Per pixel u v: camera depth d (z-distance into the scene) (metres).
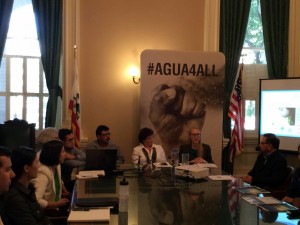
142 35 5.31
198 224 2.00
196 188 2.92
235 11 5.34
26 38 5.16
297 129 4.99
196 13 5.39
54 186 3.11
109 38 5.24
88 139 5.21
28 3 5.14
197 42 5.40
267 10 5.44
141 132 4.21
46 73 4.99
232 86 5.35
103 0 5.21
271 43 5.44
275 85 5.19
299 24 5.45
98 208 2.30
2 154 1.93
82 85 5.19
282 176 4.12
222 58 5.07
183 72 5.02
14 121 4.24
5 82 5.12
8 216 2.21
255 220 2.08
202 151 4.40
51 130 3.94
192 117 5.04
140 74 5.02
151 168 3.79
